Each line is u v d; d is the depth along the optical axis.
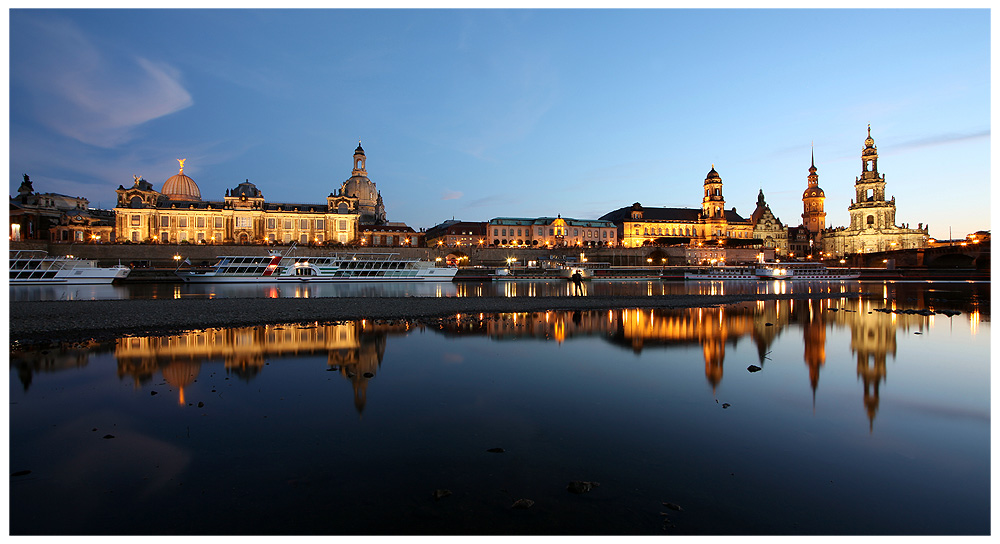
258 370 17.89
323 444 11.04
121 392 14.86
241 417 12.73
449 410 13.41
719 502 8.63
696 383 16.30
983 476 9.64
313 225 144.75
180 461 10.10
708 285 89.06
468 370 18.03
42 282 72.88
